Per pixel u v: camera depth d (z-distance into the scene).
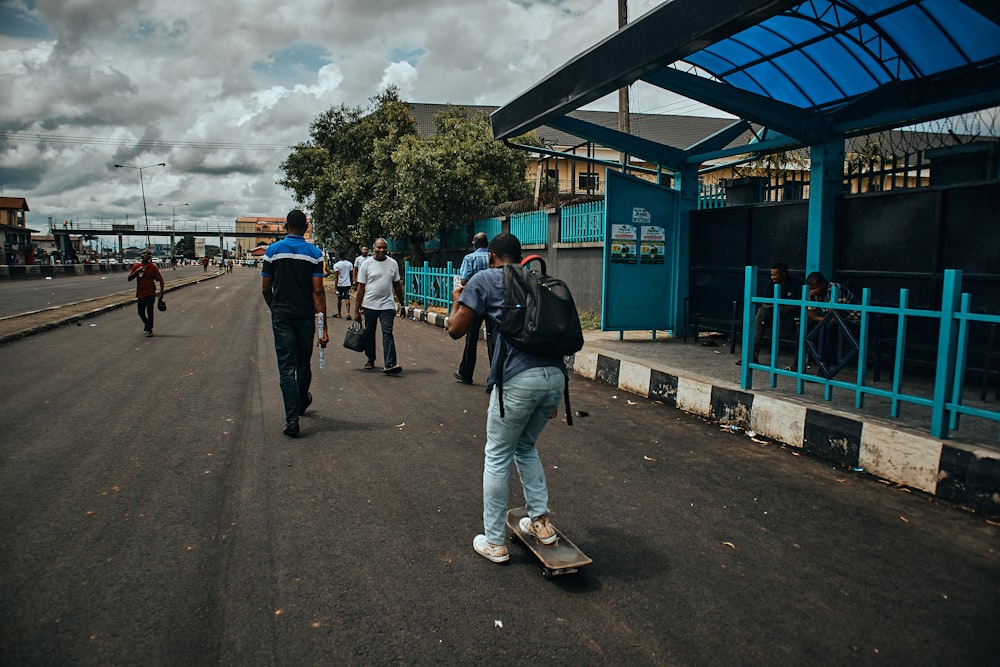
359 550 3.47
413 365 9.38
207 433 5.66
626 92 16.33
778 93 9.30
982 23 6.31
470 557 3.42
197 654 2.55
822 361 5.73
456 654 2.57
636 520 3.89
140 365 9.21
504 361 3.24
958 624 2.81
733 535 3.69
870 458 4.67
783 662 2.54
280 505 4.07
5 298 23.05
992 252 6.35
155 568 3.23
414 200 19.92
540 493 3.39
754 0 4.67
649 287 10.09
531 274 3.33
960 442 4.22
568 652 2.60
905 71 7.71
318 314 6.11
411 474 4.66
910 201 7.07
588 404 6.89
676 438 5.63
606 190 9.73
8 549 3.42
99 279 41.16
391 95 27.59
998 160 6.84
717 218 9.74
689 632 2.74
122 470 4.67
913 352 7.12
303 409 6.34
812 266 7.98
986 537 3.66
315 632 2.71
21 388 7.51
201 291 30.20
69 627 2.71
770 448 5.34
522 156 22.03
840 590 3.09
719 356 8.38
